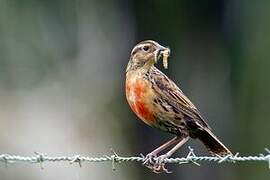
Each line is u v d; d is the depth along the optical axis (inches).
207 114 751.1
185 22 737.0
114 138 797.9
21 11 741.3
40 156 384.5
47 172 925.8
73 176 929.5
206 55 744.3
